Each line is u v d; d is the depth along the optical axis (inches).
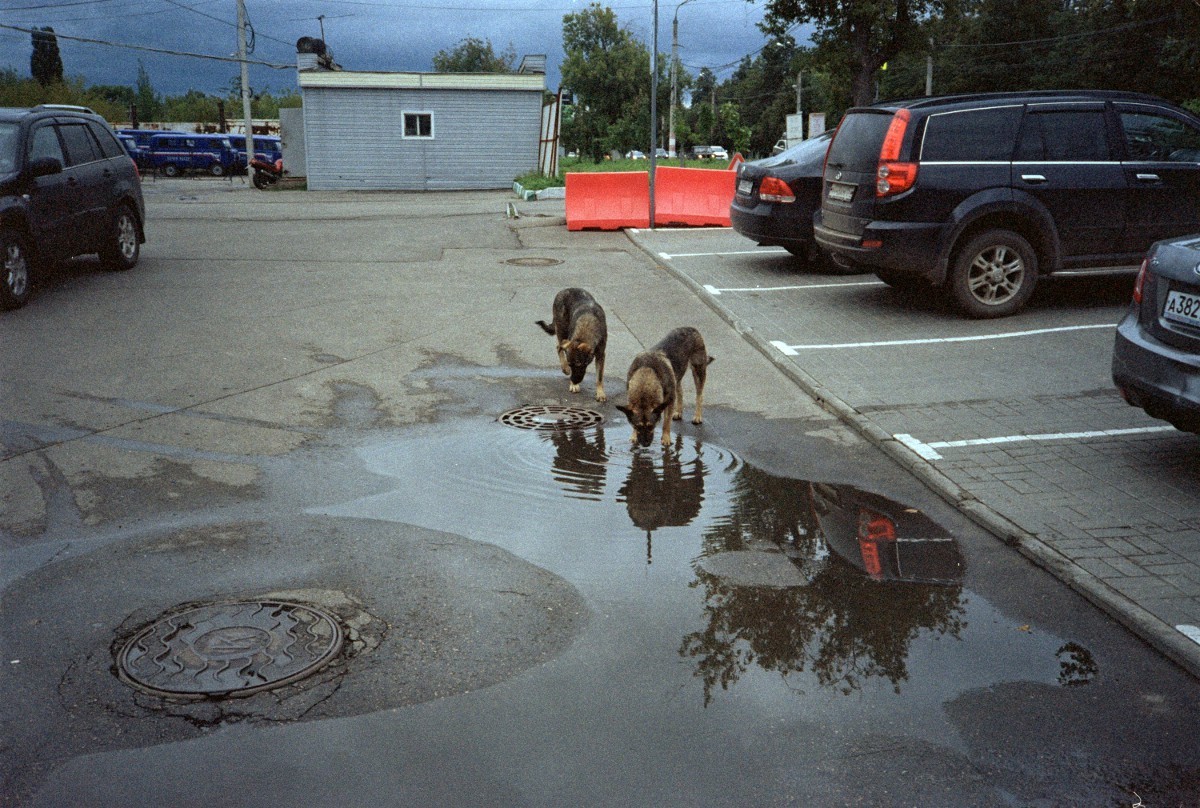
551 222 737.6
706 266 501.4
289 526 186.1
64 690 127.6
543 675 133.6
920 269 346.0
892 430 243.0
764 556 175.8
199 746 116.0
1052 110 346.6
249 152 1510.8
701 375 259.6
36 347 320.2
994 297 357.1
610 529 187.9
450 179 1382.9
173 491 203.0
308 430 247.4
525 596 158.2
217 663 134.9
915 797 109.1
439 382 296.5
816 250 474.3
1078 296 390.3
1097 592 156.9
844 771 113.6
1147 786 112.0
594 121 2337.6
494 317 388.8
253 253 557.9
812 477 218.5
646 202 676.1
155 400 267.3
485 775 111.3
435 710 124.5
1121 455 221.3
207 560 169.8
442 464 224.7
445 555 174.1
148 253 550.0
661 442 242.8
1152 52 1792.6
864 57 1180.5
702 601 157.5
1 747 115.1
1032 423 245.1
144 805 105.3
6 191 371.6
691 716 124.2
